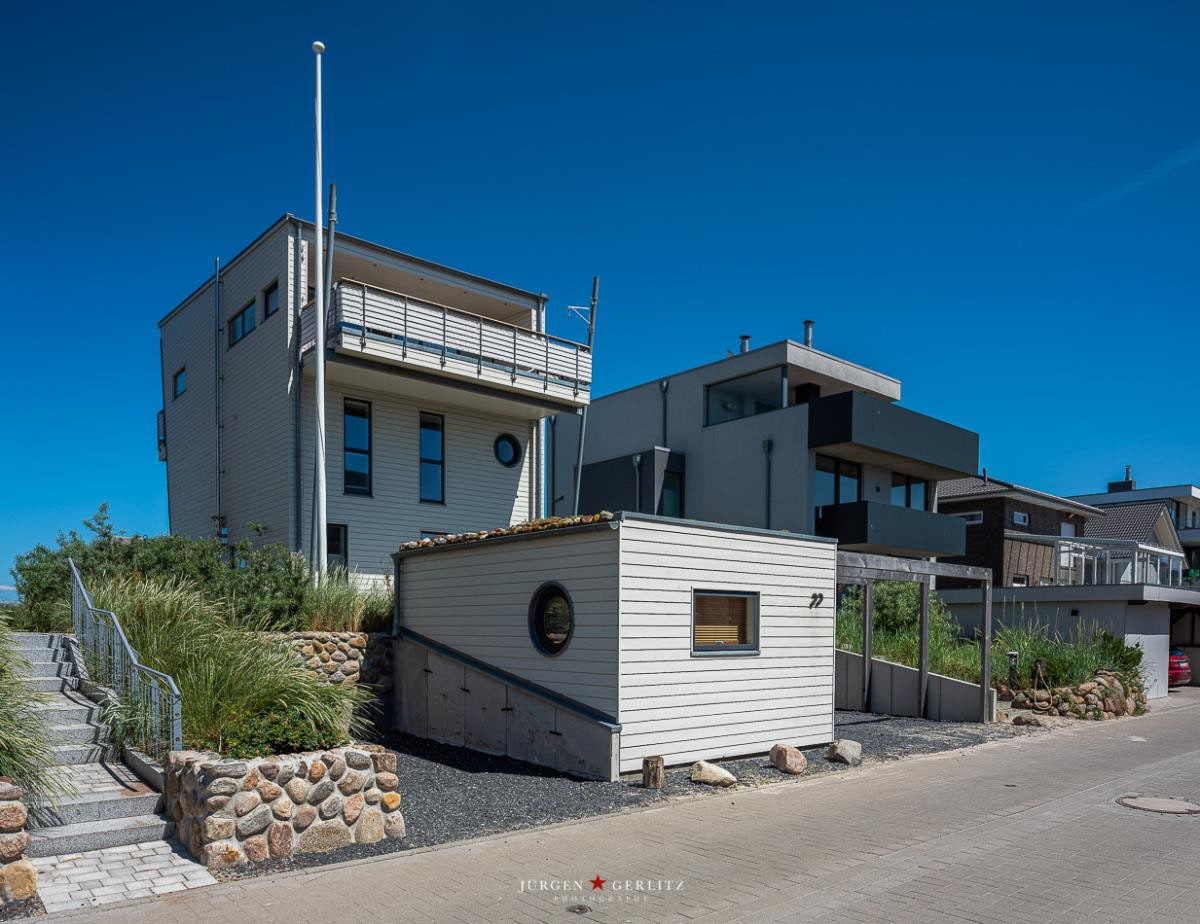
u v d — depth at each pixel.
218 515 17.67
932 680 14.17
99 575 10.74
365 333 15.23
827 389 25.78
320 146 14.89
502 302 19.31
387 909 4.87
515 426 19.78
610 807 7.43
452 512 18.30
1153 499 41.78
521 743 9.73
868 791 8.28
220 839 5.49
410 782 8.47
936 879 5.52
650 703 8.91
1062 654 15.94
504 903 5.00
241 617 11.05
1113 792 8.38
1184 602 20.03
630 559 8.83
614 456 26.84
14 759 5.68
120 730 7.08
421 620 11.79
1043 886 5.39
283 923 4.64
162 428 21.20
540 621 9.85
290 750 6.36
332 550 16.38
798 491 21.72
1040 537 26.95
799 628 10.64
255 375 17.08
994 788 8.52
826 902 5.08
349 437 16.84
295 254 16.25
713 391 24.91
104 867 5.43
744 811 7.35
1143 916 4.86
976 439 25.27
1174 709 17.17
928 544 22.94
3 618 8.23
